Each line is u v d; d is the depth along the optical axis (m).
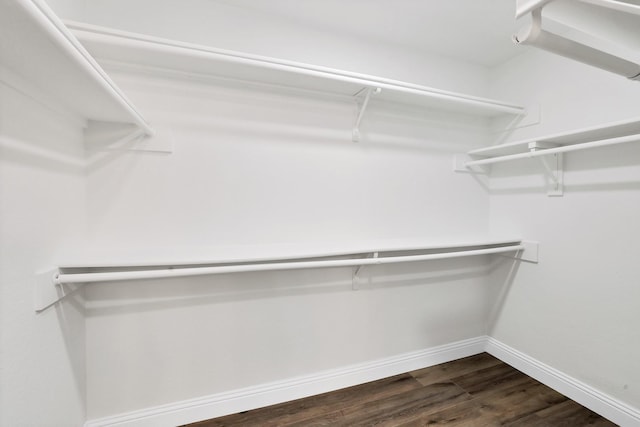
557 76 1.64
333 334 1.67
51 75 0.75
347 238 1.69
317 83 1.48
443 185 1.94
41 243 0.93
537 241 1.75
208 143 1.40
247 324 1.49
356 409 1.49
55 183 1.01
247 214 1.48
